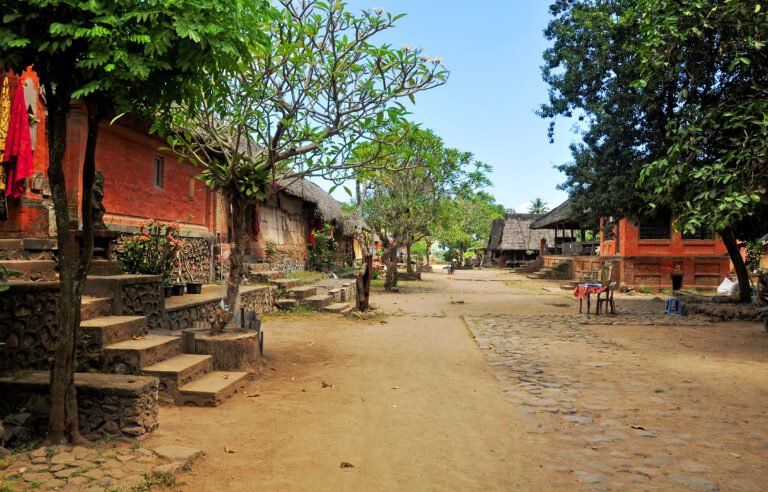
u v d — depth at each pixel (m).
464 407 6.25
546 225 40.44
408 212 24.70
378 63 7.38
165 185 12.71
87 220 4.55
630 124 16.22
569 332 12.40
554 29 18.67
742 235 15.98
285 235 21.91
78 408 4.76
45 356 5.98
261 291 14.16
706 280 25.81
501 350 10.03
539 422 5.69
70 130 9.14
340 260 30.55
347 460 4.57
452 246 66.06
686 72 12.16
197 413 5.78
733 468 4.44
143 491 3.72
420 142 10.33
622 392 6.96
